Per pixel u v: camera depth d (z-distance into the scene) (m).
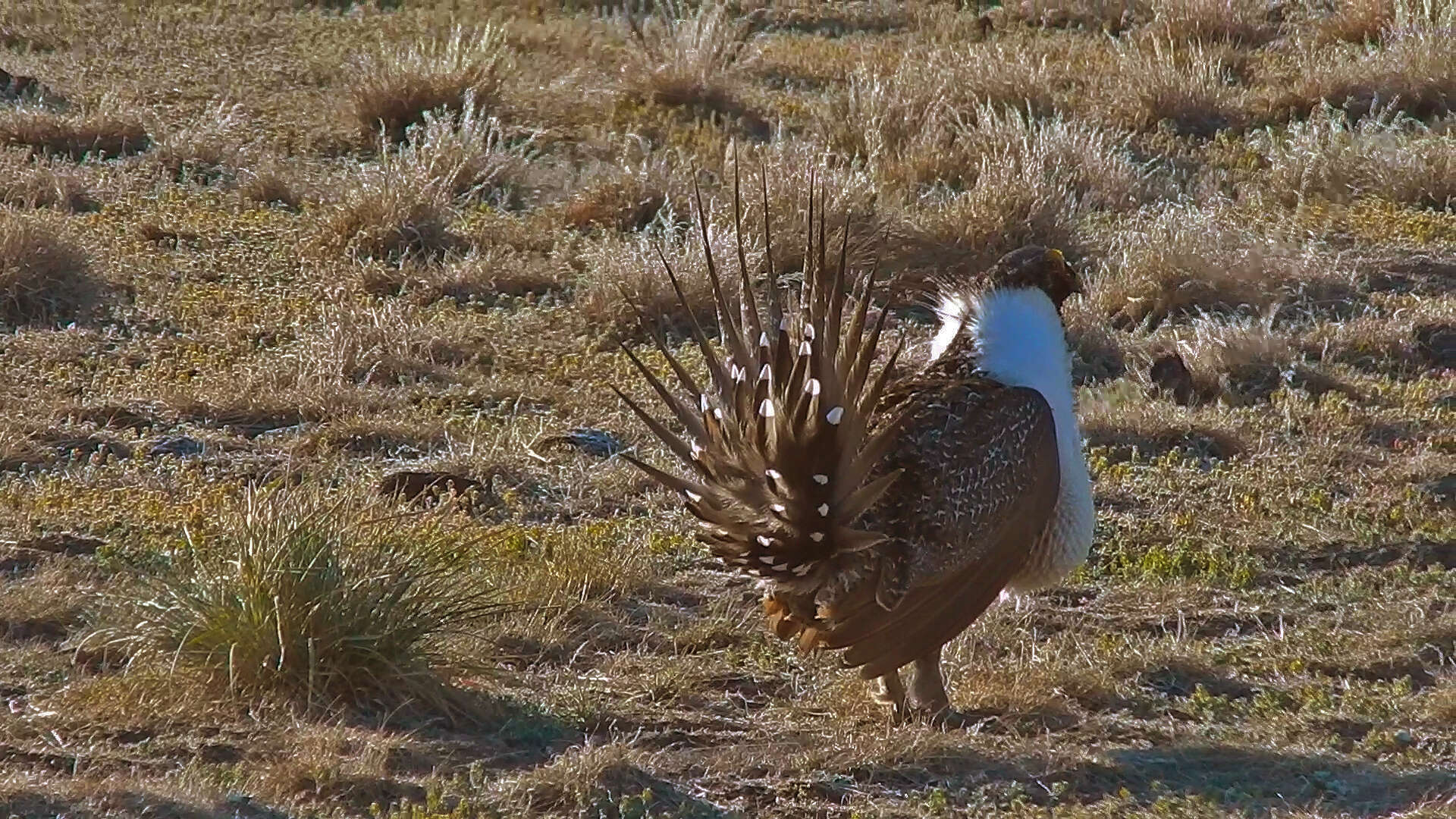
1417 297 17.58
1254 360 15.72
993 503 8.46
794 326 8.43
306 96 23.91
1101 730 9.22
